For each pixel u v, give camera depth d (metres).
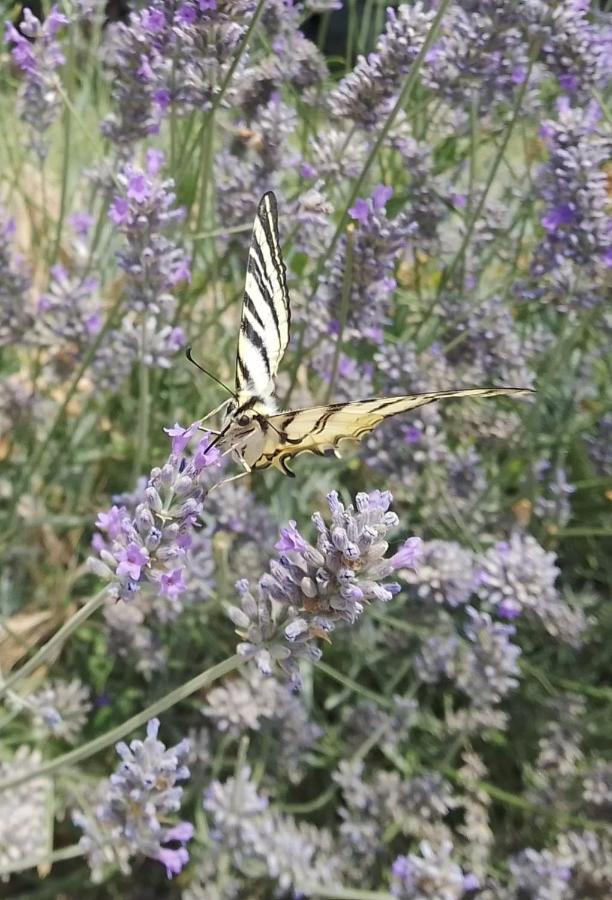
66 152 0.33
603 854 0.28
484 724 0.30
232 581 0.31
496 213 0.37
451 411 0.35
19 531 0.33
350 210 0.29
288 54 0.34
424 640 0.31
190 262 0.33
